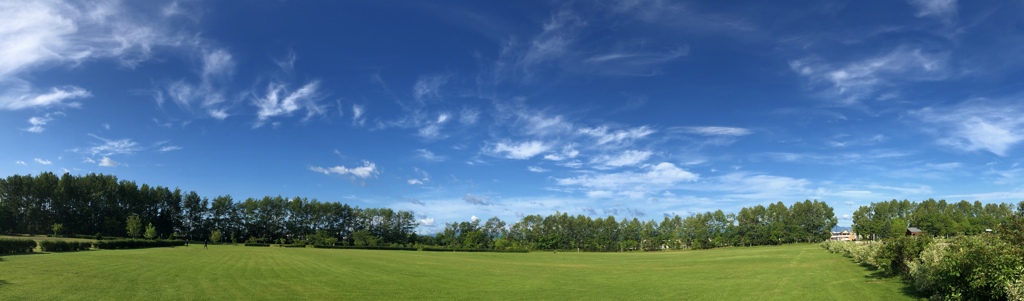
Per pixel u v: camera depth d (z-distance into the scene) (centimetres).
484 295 3200
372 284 3691
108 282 3081
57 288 2706
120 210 14012
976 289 1875
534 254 12638
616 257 10438
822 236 17912
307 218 17462
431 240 18075
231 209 16388
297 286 3372
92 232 13300
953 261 1944
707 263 7075
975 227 14175
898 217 15612
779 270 4994
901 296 2638
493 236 18800
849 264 5150
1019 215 2033
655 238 18362
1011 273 1722
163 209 15425
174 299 2555
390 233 17988
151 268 4256
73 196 13175
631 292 3369
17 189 12369
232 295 2803
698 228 17988
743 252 11406
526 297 3114
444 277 4525
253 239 14888
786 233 18125
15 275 3216
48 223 12731
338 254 8875
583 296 3162
